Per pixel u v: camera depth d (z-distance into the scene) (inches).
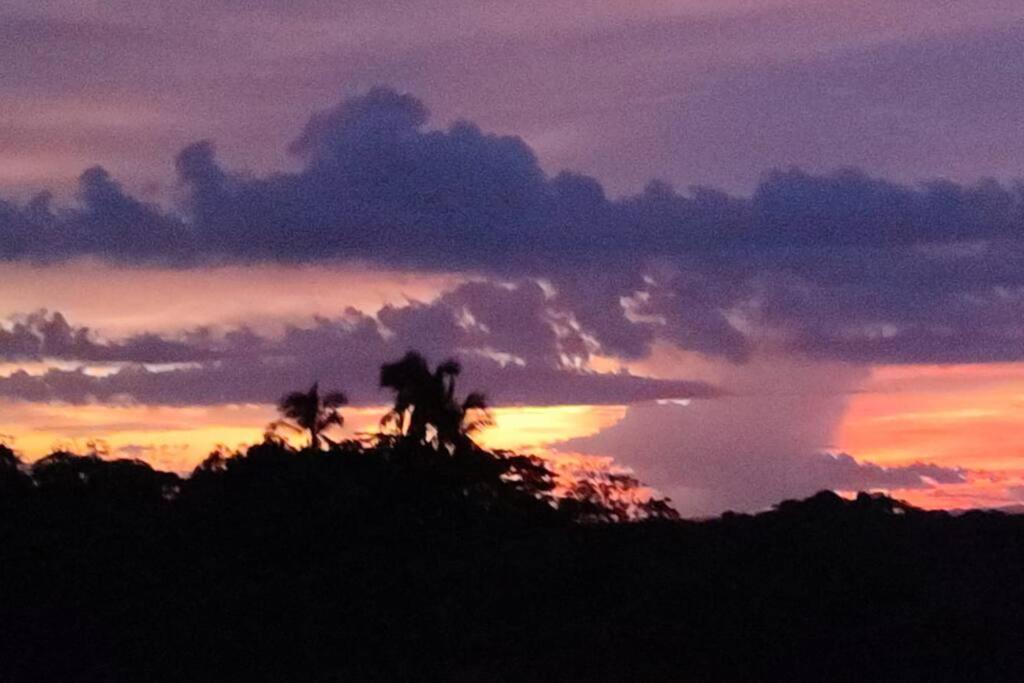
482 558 1704.0
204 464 1897.1
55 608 1700.3
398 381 1911.9
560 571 1647.4
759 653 1499.8
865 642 1483.8
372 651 1633.9
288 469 1829.5
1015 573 1585.9
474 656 1609.3
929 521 1691.7
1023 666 1454.2
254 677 1630.2
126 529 1770.4
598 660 1546.5
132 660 1660.9
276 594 1662.2
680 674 1523.1
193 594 1701.5
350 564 1691.7
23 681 1643.7
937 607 1517.0
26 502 1801.2
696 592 1540.4
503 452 1918.1
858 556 1547.7
